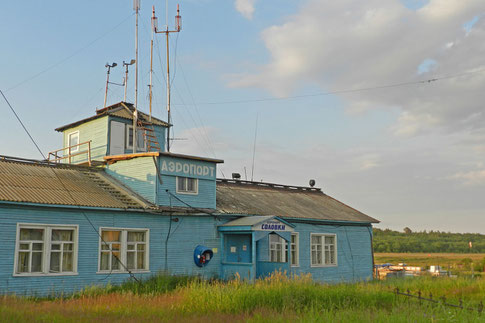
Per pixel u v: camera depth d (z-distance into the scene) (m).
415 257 97.69
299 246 28.39
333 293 16.30
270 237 26.66
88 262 19.53
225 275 23.84
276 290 15.62
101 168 25.09
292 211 29.09
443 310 13.12
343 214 32.81
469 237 177.62
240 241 25.22
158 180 22.72
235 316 12.95
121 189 23.14
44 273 18.19
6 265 17.19
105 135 28.89
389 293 17.45
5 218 17.39
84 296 16.75
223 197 27.47
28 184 19.72
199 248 23.25
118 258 20.64
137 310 13.48
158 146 31.09
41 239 18.44
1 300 14.36
